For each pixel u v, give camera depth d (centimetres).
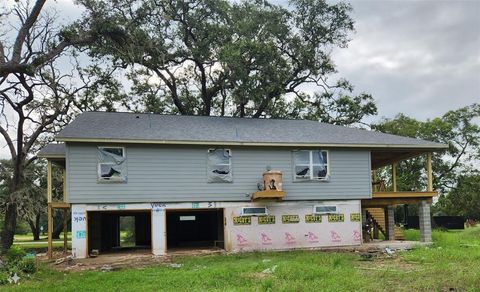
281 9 3456
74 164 1808
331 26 3528
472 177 4241
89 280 1223
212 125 2184
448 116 4291
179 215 2562
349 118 3709
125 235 4403
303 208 2056
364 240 2330
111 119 2108
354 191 2120
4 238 2486
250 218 1994
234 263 1550
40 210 2614
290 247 2020
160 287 1088
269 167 2030
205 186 1952
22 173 2625
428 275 1173
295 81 3625
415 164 4294
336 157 2116
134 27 2464
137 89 3556
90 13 2302
